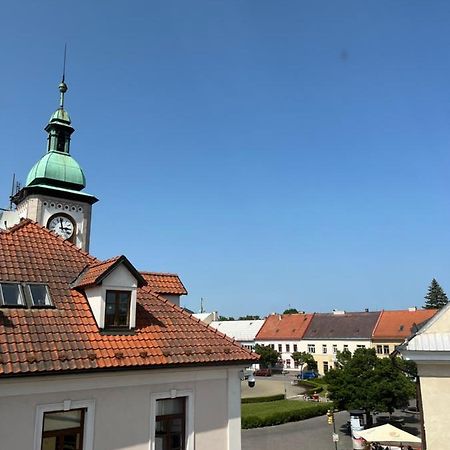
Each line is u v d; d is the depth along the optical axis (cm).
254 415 3594
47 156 2628
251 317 13138
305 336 8531
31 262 1298
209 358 1228
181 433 1196
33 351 999
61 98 2778
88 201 2648
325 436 3212
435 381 1159
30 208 2498
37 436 964
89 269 1320
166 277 1692
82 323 1159
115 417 1073
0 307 1093
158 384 1158
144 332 1231
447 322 1191
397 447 2634
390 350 7450
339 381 3359
